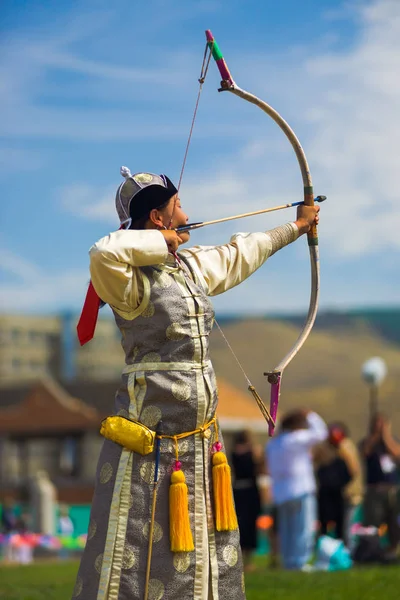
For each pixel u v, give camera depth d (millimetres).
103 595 5824
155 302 6082
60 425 45250
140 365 6117
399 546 18047
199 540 5969
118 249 5859
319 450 19281
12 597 13281
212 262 6426
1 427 46250
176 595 5871
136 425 6004
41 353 85938
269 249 6629
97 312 6297
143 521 5918
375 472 17781
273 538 18359
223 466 6113
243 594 6117
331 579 13586
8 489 41656
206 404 6121
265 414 6414
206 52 6668
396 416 64625
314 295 6883
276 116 6770
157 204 6297
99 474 6090
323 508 18156
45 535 32844
